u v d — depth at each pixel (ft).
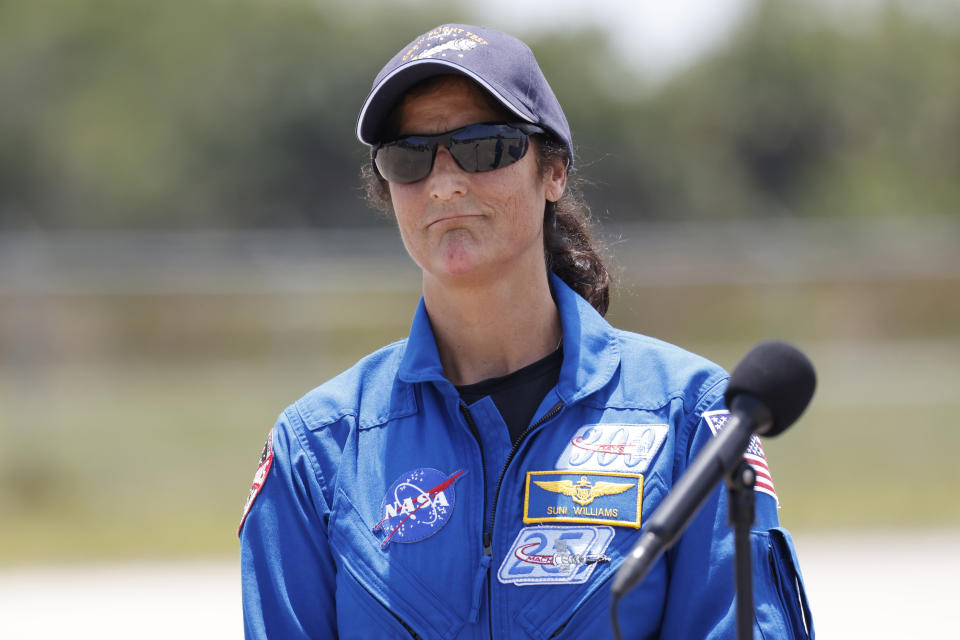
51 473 146.61
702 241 243.60
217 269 213.87
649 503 31.99
